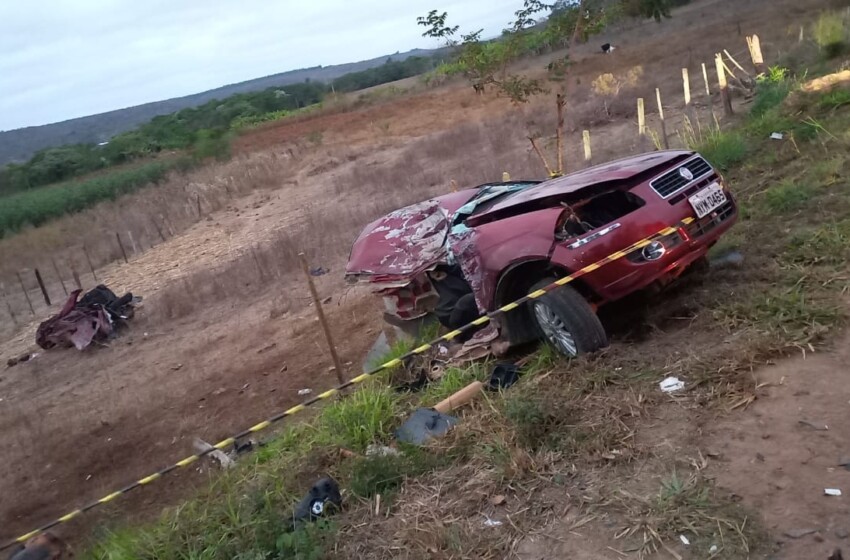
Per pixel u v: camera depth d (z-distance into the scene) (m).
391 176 18.34
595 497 3.63
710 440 3.80
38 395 11.41
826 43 13.62
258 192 22.92
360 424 5.29
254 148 33.00
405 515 3.98
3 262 22.45
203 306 13.20
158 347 11.89
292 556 3.89
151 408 9.09
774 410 3.88
